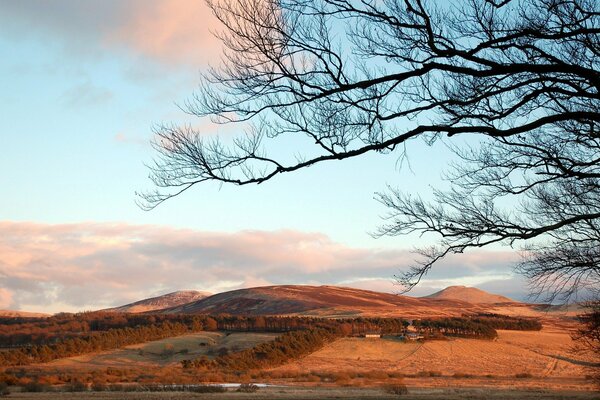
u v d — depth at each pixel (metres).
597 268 9.72
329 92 6.89
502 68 6.47
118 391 62.47
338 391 65.75
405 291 8.67
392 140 6.86
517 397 53.56
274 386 76.25
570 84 6.83
